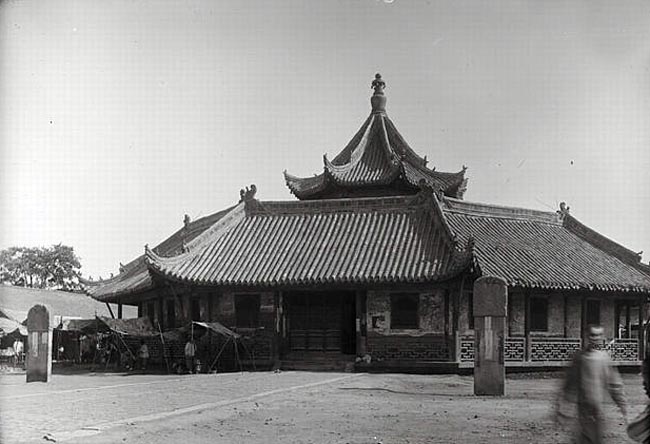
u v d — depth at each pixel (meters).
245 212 44.41
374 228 40.94
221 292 40.09
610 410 21.98
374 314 38.00
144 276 46.06
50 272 91.06
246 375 35.03
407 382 31.56
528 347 37.75
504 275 35.81
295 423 18.23
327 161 47.19
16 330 50.62
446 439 15.97
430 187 41.06
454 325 36.62
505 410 21.02
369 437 16.19
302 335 40.47
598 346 13.00
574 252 42.66
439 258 37.16
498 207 44.22
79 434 16.14
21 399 23.73
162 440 15.60
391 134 52.03
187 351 37.91
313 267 38.09
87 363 49.88
